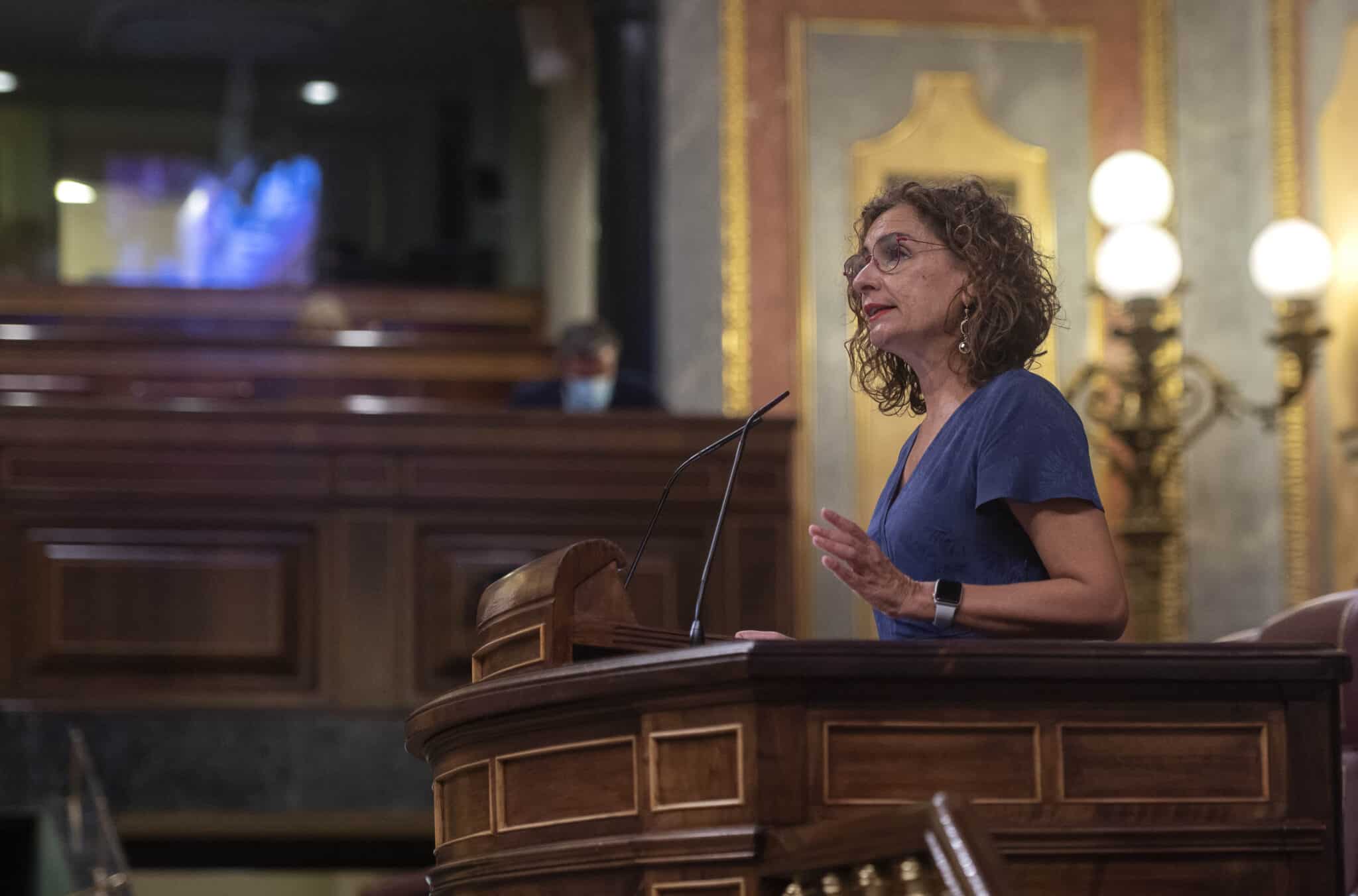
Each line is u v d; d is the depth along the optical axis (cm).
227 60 3466
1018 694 439
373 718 1317
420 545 1357
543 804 464
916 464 554
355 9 3206
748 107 1870
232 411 1345
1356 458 1711
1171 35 1933
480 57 3444
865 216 594
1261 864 445
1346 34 1739
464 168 3544
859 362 631
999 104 1909
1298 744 452
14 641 1296
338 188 3575
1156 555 1608
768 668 418
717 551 1388
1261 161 1886
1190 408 1873
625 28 1858
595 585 517
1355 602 720
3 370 2152
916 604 490
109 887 1130
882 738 429
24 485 1314
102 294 2756
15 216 3497
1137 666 440
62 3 3206
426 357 2259
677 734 434
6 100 3500
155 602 1314
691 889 425
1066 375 1867
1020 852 431
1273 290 1639
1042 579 525
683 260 1844
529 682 459
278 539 1339
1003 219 564
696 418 1397
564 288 2727
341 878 1812
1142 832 438
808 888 412
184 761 1286
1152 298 1614
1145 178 1662
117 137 3553
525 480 1378
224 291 2786
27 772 1261
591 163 2517
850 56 1894
